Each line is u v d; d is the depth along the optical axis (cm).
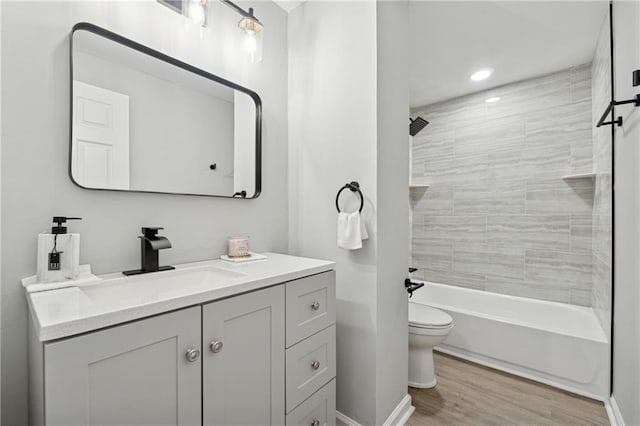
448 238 330
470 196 316
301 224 183
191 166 140
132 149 120
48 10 100
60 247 95
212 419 89
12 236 92
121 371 70
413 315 219
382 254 154
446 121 333
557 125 267
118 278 105
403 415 172
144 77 124
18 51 94
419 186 337
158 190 128
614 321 179
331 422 136
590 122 251
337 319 165
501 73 272
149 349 75
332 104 168
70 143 103
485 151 306
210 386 88
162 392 77
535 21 198
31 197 96
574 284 260
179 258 135
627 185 154
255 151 169
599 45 217
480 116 311
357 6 157
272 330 108
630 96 147
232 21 159
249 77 167
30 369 87
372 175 151
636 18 137
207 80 147
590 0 178
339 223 152
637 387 138
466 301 307
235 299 95
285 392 113
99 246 111
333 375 137
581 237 256
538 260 277
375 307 150
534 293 279
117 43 117
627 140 153
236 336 96
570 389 201
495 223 300
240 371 97
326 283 134
